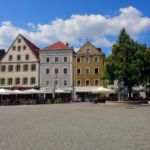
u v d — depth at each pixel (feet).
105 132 49.85
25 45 290.35
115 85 251.19
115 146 36.47
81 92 283.38
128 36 174.91
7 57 291.58
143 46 177.58
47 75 288.51
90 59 285.84
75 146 36.42
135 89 260.42
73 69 287.28
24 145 37.17
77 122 68.18
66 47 290.35
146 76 179.52
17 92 191.11
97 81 283.38
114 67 172.35
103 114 95.45
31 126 59.77
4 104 193.77
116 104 169.27
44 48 292.81
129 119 76.28
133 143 38.68
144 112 105.60
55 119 76.74
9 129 54.60
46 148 35.09
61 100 232.94
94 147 35.76
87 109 127.95
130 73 170.50
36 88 285.02
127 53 172.76
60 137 44.06
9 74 290.35
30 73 288.30
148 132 49.93
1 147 35.76
